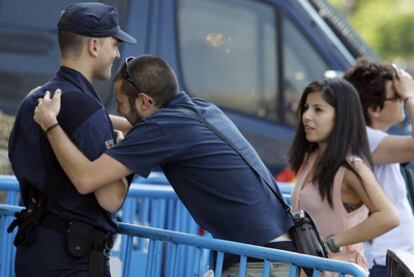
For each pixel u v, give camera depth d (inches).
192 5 692.1
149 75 406.0
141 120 402.0
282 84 705.6
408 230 483.2
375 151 481.1
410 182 511.8
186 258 495.8
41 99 377.7
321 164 439.2
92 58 393.1
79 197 385.7
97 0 672.4
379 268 482.0
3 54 665.0
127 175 390.9
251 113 699.4
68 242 382.3
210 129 404.2
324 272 409.1
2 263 464.8
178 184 406.3
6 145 635.5
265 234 402.0
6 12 665.6
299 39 709.9
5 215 438.6
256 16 705.6
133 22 677.9
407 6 2933.1
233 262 408.8
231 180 401.4
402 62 2881.4
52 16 666.8
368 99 498.6
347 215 435.5
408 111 487.5
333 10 759.7
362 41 746.2
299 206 445.7
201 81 693.3
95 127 383.6
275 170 693.9
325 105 444.1
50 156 384.5
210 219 406.0
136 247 509.0
